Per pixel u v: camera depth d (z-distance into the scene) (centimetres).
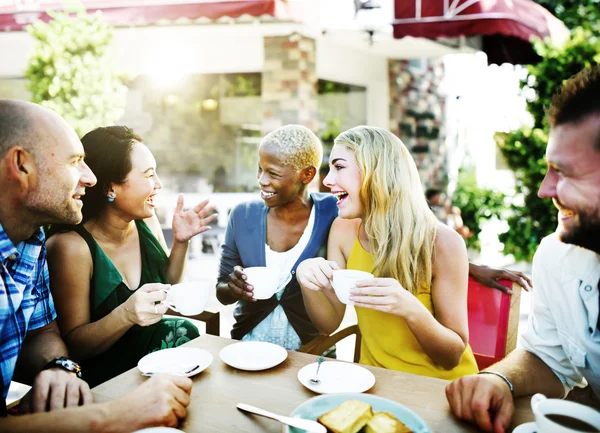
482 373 124
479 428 106
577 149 102
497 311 182
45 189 128
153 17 398
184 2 387
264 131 514
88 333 158
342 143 176
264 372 132
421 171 688
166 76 614
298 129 198
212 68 538
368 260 182
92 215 187
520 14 409
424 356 166
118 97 475
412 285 170
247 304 203
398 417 104
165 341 190
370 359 175
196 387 123
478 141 631
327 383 125
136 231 199
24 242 137
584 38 429
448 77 730
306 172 198
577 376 138
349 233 195
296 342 202
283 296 200
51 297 154
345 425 98
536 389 129
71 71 448
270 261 204
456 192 614
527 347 141
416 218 169
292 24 434
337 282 143
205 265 520
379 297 140
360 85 633
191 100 646
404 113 666
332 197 210
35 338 149
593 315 128
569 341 133
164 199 557
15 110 124
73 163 133
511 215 537
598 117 99
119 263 189
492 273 185
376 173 169
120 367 185
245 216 210
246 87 615
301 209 205
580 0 640
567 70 432
